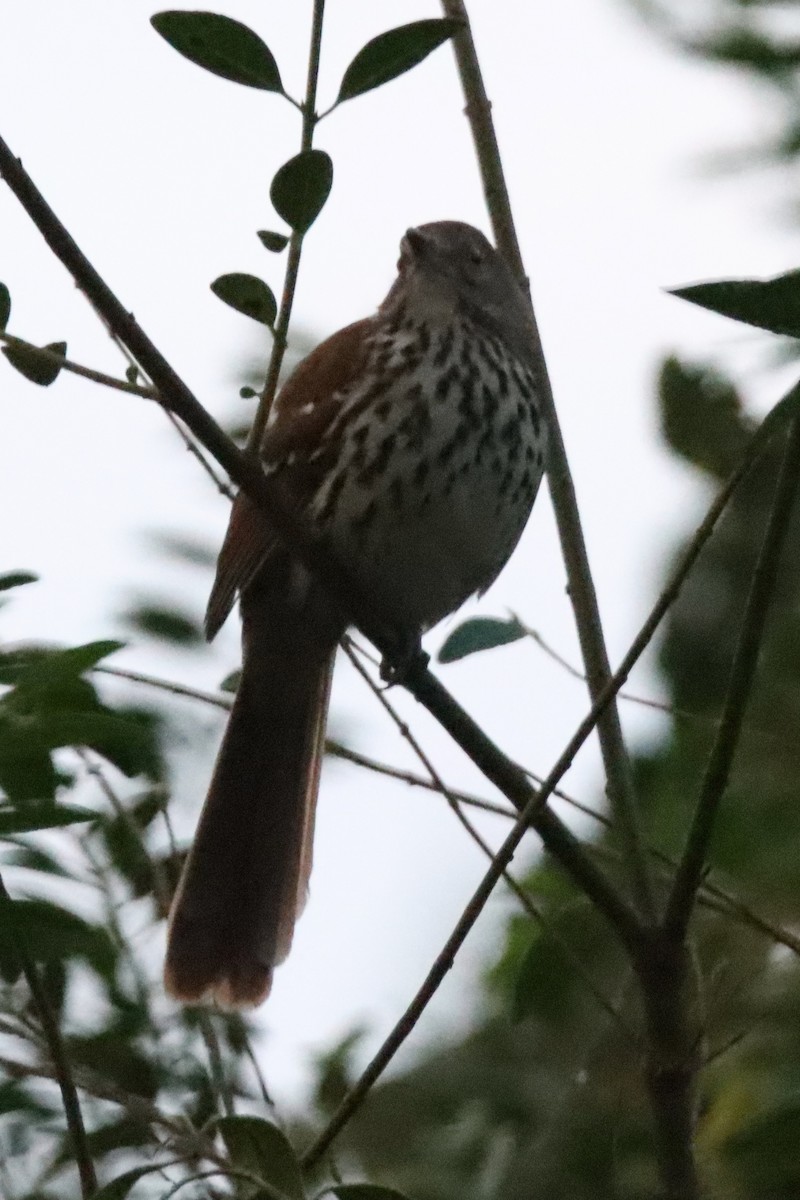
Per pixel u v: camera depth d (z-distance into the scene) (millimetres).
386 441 8953
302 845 8969
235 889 8719
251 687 9156
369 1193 5664
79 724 5891
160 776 7805
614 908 6629
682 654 9000
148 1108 6230
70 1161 6551
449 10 8266
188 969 7566
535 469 9320
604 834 8719
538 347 8070
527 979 7512
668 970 6543
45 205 5984
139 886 7188
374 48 5863
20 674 5957
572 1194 7414
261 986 8555
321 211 6117
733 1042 6809
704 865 6680
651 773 8805
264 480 6969
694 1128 6559
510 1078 8055
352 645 7973
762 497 9078
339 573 7660
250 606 9156
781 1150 6488
